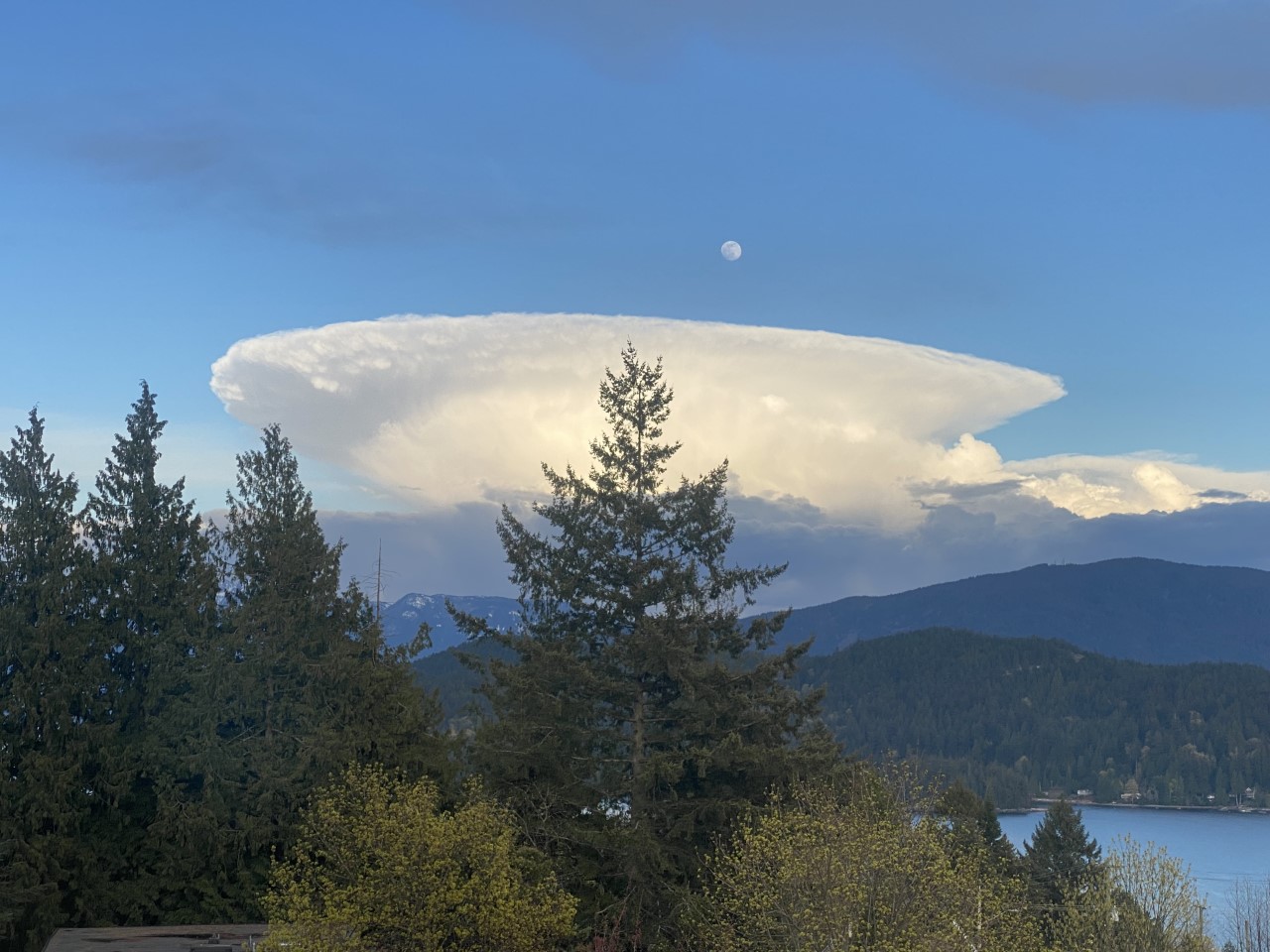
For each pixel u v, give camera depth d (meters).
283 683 42.44
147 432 46.19
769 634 41.38
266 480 45.72
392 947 27.91
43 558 43.00
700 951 32.38
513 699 38.78
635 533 40.47
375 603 45.91
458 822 28.86
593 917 35.50
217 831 39.62
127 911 39.94
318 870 31.11
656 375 42.66
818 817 28.67
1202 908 31.20
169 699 42.50
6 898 37.75
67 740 41.03
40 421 44.25
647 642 38.09
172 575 45.09
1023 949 27.36
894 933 24.91
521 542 41.81
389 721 42.91
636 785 37.66
